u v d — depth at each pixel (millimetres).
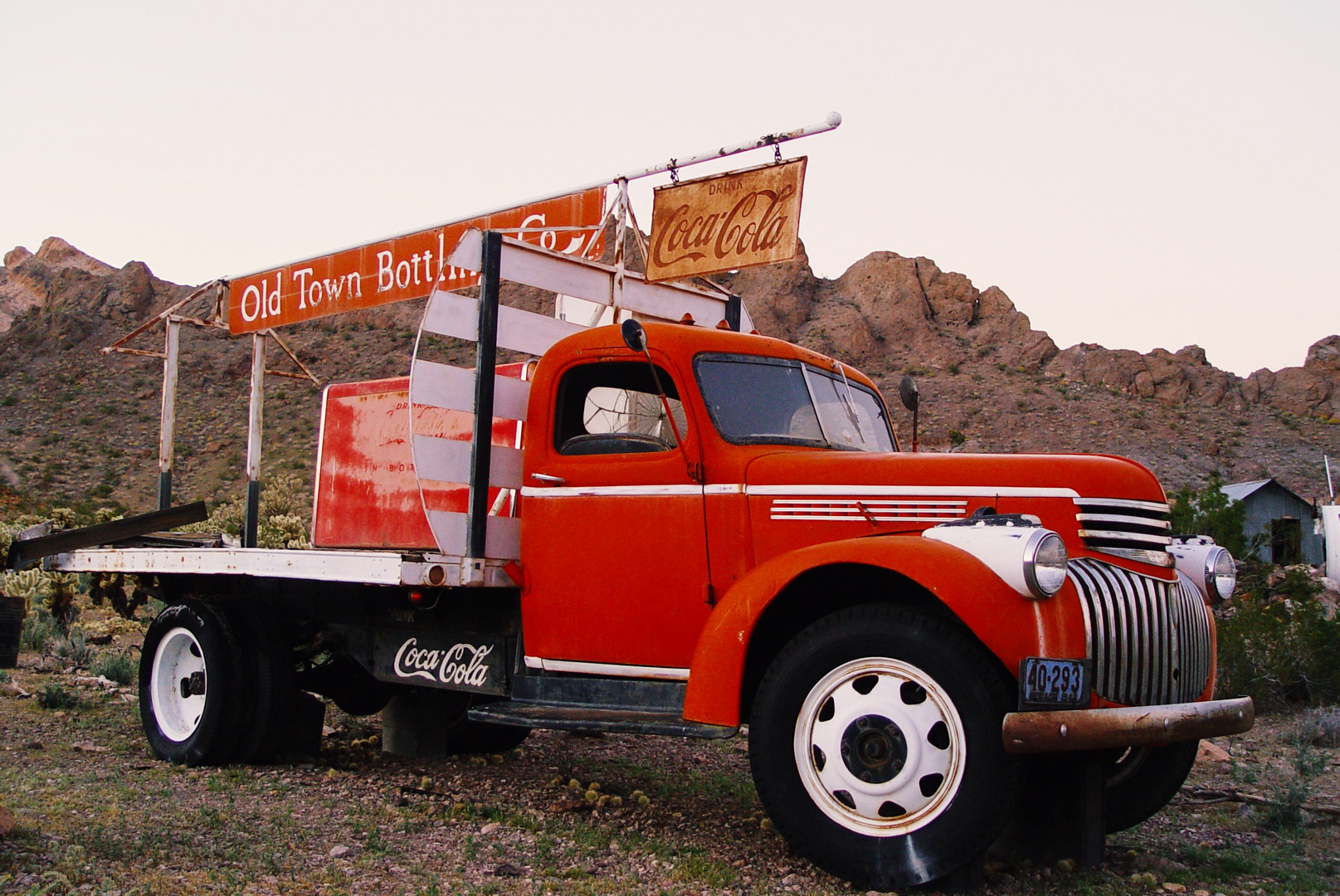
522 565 5297
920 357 88312
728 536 4688
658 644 4840
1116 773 5059
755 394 5035
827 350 86438
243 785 5520
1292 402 84375
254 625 6254
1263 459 70188
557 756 6949
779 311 92562
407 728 6766
